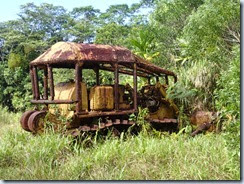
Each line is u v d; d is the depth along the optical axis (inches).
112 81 467.8
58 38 1219.9
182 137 265.9
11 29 1113.4
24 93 632.4
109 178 190.7
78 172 198.7
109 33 878.4
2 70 660.1
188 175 188.4
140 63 286.4
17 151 224.7
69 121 257.4
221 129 283.7
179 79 334.0
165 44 477.7
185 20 471.2
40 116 252.5
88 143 247.9
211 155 204.5
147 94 309.4
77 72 254.8
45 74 283.7
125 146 223.5
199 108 315.0
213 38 337.1
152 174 193.0
